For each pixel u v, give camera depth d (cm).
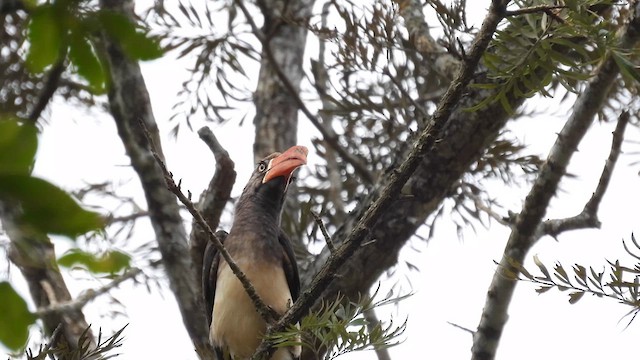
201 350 1038
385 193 702
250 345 955
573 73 668
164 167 702
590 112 925
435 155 983
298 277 1025
